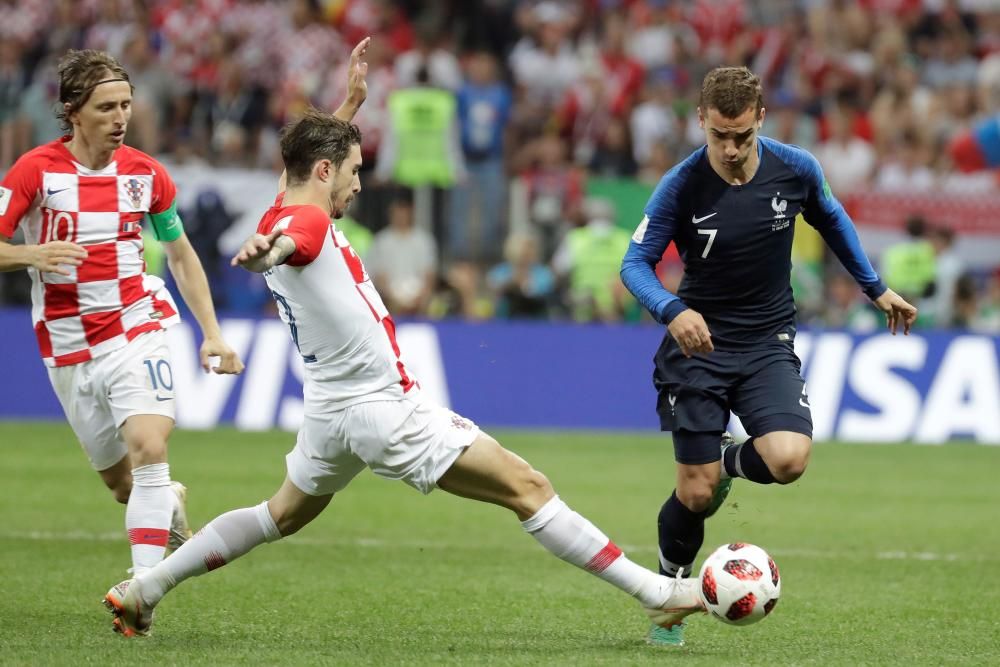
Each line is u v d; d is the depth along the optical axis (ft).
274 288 57.88
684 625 65.92
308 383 58.29
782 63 227.20
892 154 211.82
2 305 174.91
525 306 176.14
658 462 137.90
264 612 68.08
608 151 205.16
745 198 63.77
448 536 96.17
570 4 230.48
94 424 66.33
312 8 217.97
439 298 178.70
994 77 230.27
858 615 69.62
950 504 115.03
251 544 59.77
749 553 57.47
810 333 162.50
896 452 150.00
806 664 56.54
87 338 65.10
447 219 187.62
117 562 82.48
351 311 56.34
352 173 57.93
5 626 63.10
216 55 210.59
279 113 202.90
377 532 97.55
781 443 61.57
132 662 54.44
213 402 161.48
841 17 232.32
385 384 56.85
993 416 160.15
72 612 67.00
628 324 166.81
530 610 69.77
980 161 210.59
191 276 68.49
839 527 102.73
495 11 229.45
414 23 229.45
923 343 161.48
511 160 203.41
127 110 64.49
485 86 201.26
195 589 74.33
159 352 65.67
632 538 96.58
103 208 65.10
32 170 63.98
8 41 205.67
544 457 140.56
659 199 64.64
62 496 110.42
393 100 193.16
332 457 58.03
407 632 63.26
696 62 222.89
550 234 188.14
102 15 210.79
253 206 176.76
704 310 65.21
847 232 66.85
